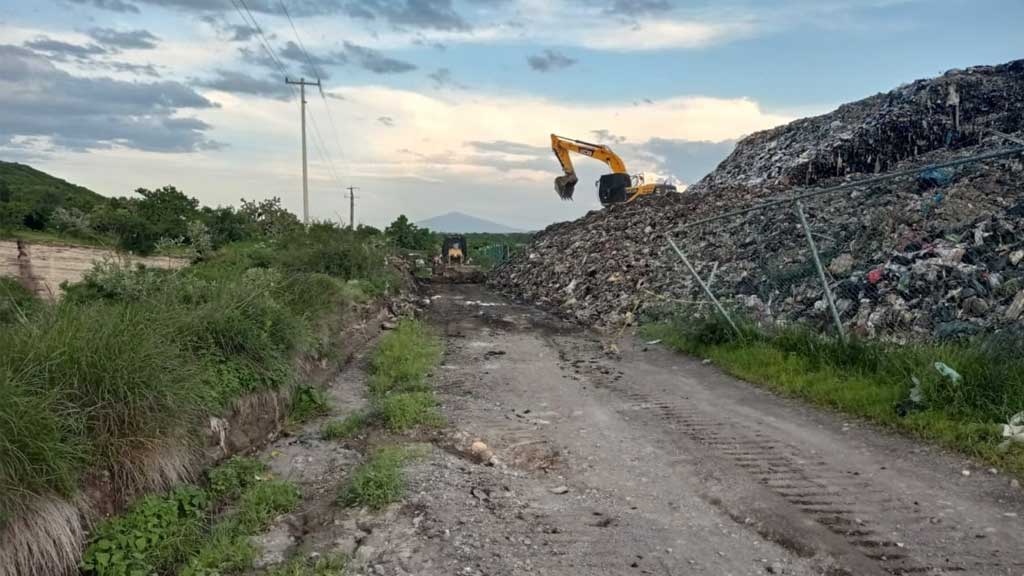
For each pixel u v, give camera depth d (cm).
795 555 443
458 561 439
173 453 528
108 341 521
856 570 418
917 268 975
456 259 3428
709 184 3006
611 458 643
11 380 438
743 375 934
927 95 2297
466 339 1405
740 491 546
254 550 464
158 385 524
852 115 2586
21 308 583
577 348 1281
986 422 629
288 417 778
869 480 555
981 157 745
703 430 718
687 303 1354
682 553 449
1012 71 2278
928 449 613
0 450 387
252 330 750
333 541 479
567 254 2484
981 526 464
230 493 559
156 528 463
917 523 475
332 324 1091
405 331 1338
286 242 1841
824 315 1039
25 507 389
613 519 505
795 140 2748
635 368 1069
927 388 686
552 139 3094
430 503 528
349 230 1948
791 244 1397
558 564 435
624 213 2592
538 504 536
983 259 959
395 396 835
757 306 1181
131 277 855
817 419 733
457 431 727
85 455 449
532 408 834
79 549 419
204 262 1537
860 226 1274
